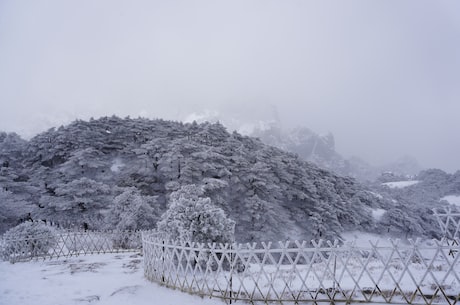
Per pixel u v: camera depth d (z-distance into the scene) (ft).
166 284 30.83
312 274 30.89
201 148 176.96
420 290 22.68
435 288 23.76
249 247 26.17
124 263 49.42
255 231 135.85
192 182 152.35
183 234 36.01
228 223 38.78
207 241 36.04
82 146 200.13
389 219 199.00
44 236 56.08
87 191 139.54
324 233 159.22
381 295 23.81
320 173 229.86
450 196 324.39
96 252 65.31
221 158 168.55
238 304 25.48
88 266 47.03
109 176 184.44
